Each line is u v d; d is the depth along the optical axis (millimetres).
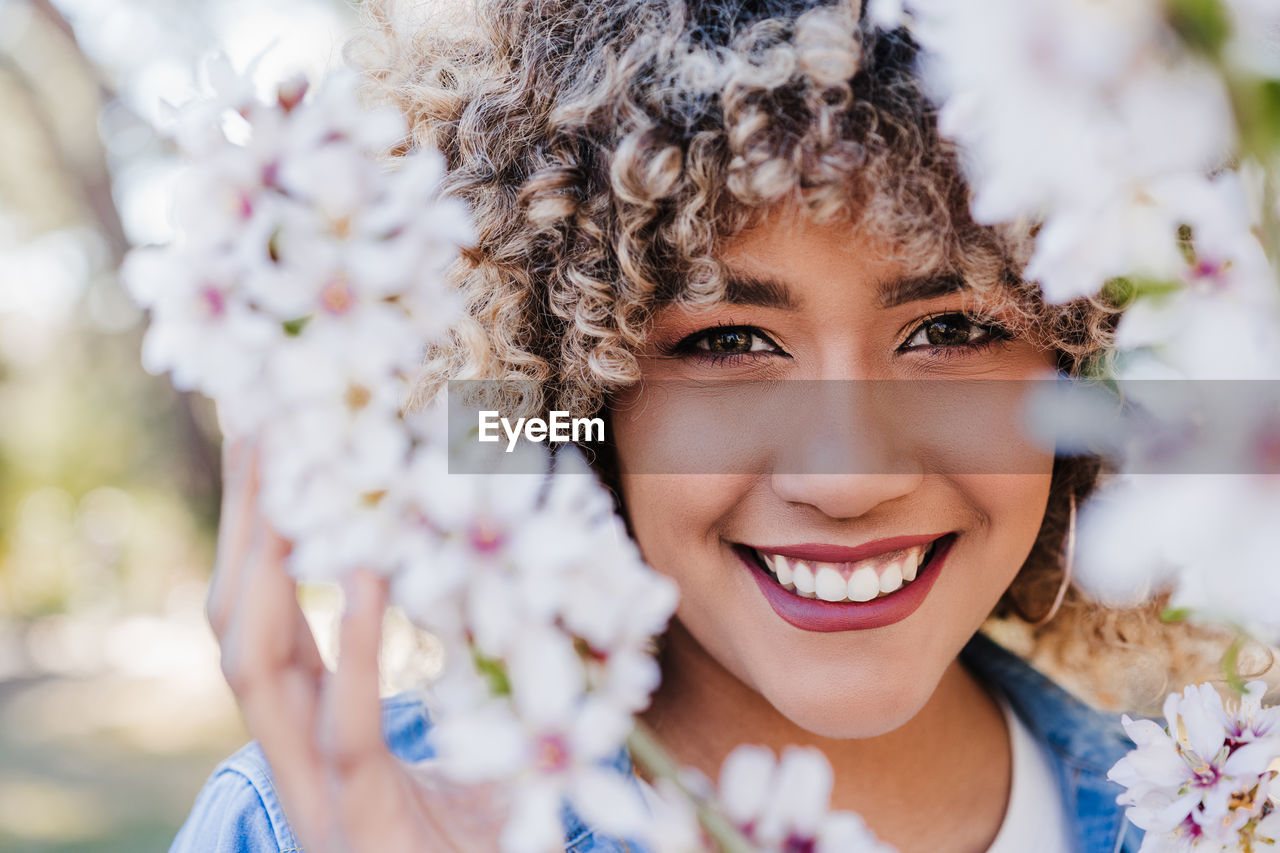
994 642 1291
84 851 4961
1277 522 410
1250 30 367
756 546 945
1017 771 1172
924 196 823
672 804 551
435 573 501
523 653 501
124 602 13969
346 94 559
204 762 6434
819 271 858
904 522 922
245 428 547
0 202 9703
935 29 439
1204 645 1343
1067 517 1253
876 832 1094
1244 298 437
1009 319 919
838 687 946
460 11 1147
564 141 977
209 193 536
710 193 854
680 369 960
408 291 549
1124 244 435
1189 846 703
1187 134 385
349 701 613
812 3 835
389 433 527
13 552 14117
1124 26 377
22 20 7492
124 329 10781
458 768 507
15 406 13891
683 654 1126
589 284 969
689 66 852
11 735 7117
